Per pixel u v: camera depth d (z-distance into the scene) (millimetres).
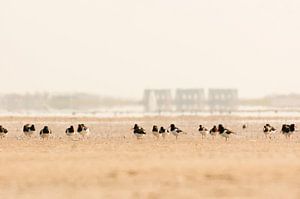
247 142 59062
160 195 26875
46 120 128625
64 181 30547
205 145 54594
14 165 36781
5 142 59375
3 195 27000
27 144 56594
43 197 26531
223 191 27719
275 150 47969
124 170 34375
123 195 26891
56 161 39156
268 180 30688
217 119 136000
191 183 29906
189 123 114438
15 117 146750
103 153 45188
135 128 69125
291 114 182250
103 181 30469
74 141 61375
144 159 40250
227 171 33875
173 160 39500
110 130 84750
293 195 26812
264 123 113312
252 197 26406
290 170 34250
